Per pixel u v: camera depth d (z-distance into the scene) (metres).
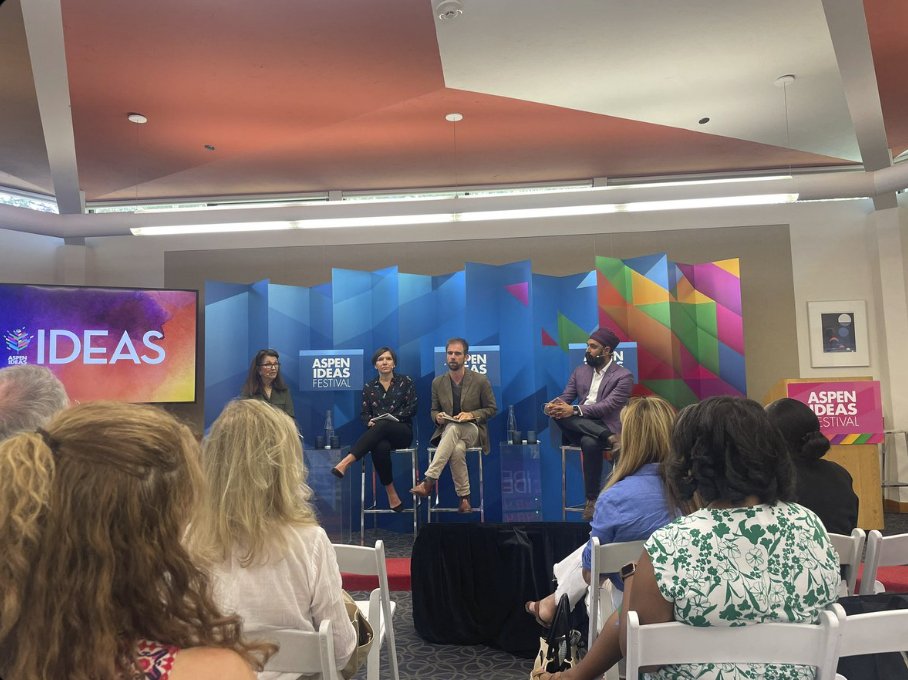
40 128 4.96
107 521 0.55
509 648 2.88
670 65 4.19
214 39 3.78
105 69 4.09
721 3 3.56
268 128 5.01
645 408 2.06
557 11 3.59
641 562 1.20
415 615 3.07
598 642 1.52
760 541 1.15
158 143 5.25
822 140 5.45
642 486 1.98
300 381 5.48
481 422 5.02
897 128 5.33
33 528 0.52
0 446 0.58
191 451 0.65
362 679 2.61
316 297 6.12
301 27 3.67
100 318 5.55
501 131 5.16
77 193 5.63
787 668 1.13
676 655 1.11
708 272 5.76
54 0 3.40
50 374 1.55
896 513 5.52
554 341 5.83
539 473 5.12
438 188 6.55
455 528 3.05
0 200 6.18
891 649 1.16
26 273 6.20
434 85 4.37
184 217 5.33
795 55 4.10
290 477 1.40
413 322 5.84
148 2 3.43
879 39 3.94
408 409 5.06
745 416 1.20
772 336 6.06
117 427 0.60
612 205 5.10
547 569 2.90
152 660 0.56
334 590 1.41
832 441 4.68
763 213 6.13
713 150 5.66
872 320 5.91
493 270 5.75
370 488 5.67
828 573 1.17
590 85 4.41
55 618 0.52
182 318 5.77
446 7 3.43
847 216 6.02
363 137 5.21
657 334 5.52
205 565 0.66
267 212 5.30
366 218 5.25
